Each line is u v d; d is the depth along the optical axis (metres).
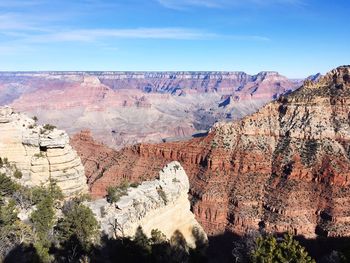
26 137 63.59
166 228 73.75
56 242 52.44
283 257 44.81
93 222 56.62
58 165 64.75
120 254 57.56
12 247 46.16
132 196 68.19
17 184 59.44
